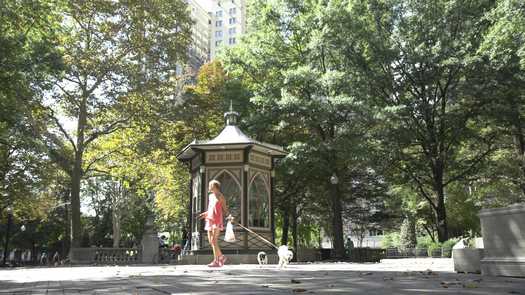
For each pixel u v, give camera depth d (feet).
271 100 92.84
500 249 25.35
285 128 103.04
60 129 96.53
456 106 99.71
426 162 100.27
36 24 84.69
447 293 15.94
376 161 96.53
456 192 130.82
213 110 110.22
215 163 64.03
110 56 97.04
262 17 105.81
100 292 18.34
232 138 65.05
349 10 95.50
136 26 97.96
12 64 72.64
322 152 90.58
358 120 89.45
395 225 144.36
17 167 116.06
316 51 95.86
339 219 99.40
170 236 208.23
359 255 102.06
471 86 90.43
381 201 121.70
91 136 103.40
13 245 205.87
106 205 188.03
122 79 97.19
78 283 24.07
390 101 99.14
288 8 104.17
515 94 90.27
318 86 91.30
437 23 95.50
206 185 63.52
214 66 116.47
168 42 100.22
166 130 103.35
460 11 93.09
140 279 26.21
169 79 104.73
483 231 26.68
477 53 87.30
